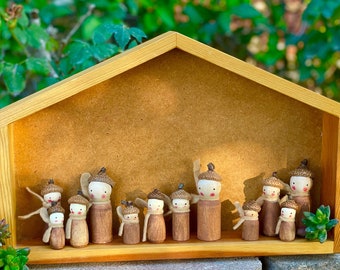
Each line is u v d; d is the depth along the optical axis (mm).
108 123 771
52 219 745
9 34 1055
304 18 1128
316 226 759
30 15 1132
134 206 779
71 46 988
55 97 725
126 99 771
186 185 788
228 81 780
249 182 794
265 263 784
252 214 769
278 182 774
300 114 792
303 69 1184
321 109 752
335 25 1132
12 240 747
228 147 788
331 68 1207
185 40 734
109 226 763
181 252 756
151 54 732
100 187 752
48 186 754
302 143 795
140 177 781
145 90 771
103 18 1182
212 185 759
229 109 783
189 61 772
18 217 766
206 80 777
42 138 763
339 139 759
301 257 778
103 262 760
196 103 779
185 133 781
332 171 773
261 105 787
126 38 949
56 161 768
